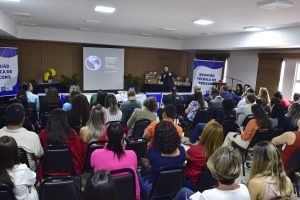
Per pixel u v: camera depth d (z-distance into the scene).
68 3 4.74
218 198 1.39
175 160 2.21
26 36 8.58
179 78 11.15
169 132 2.18
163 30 8.05
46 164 2.56
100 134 2.97
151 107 4.06
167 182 2.10
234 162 1.41
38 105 5.61
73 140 2.75
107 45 10.06
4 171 1.71
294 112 3.54
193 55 11.52
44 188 1.79
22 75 9.10
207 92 8.65
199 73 8.96
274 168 1.64
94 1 4.51
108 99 4.07
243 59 9.17
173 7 4.68
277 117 4.85
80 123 3.57
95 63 9.86
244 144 3.78
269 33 6.57
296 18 4.99
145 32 8.90
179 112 5.95
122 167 2.06
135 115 4.02
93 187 1.03
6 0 4.63
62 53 9.60
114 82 10.29
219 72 9.10
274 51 7.95
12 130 2.46
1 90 6.43
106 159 2.06
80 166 2.79
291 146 2.82
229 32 7.57
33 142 2.49
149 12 5.24
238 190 1.44
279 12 4.51
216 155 1.47
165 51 11.34
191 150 2.44
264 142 1.75
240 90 8.08
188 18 5.66
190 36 9.35
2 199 1.64
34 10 5.57
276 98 5.41
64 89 9.34
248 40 7.28
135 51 10.77
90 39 9.49
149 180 2.36
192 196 1.52
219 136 2.37
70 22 7.27
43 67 9.38
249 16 5.05
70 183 1.83
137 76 10.77
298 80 7.49
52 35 8.91
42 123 4.55
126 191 2.02
